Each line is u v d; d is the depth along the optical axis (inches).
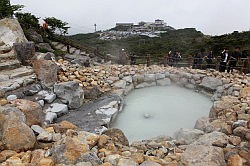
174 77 371.2
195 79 356.2
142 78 358.0
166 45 1069.8
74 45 741.9
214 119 226.4
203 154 141.3
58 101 257.4
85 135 165.0
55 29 805.2
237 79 337.1
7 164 128.7
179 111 284.7
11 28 351.3
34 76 277.6
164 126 249.3
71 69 328.2
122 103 290.4
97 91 294.8
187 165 137.3
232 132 190.5
